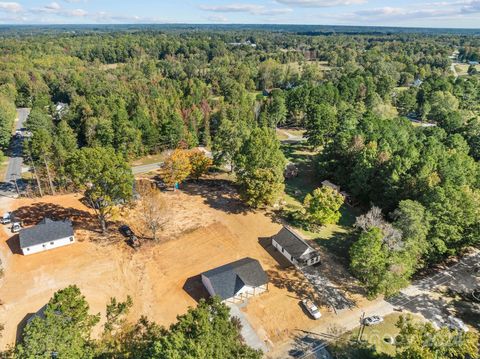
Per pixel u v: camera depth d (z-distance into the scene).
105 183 56.94
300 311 45.59
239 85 163.62
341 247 59.00
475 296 48.62
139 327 37.44
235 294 46.56
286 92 144.00
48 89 167.12
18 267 51.84
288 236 57.56
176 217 66.25
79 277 50.38
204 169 79.06
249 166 68.38
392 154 72.38
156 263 54.09
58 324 28.61
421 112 136.12
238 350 29.75
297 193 77.62
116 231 61.66
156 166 93.75
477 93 155.25
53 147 74.88
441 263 55.09
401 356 32.97
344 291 49.28
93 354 29.69
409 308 46.31
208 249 57.56
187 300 47.16
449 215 51.66
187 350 25.64
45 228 56.69
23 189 77.06
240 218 66.44
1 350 38.62
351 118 101.81
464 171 62.34
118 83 157.50
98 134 96.00
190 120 110.31
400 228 50.06
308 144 104.31
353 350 40.16
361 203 73.00
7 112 110.38
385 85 157.88
